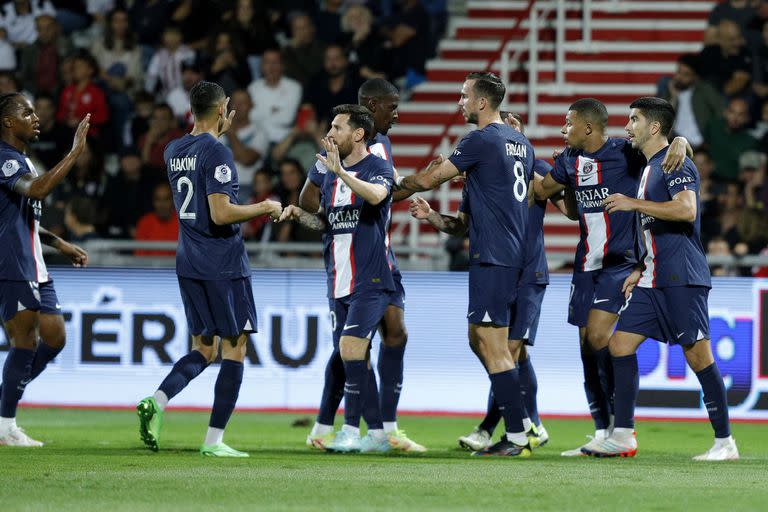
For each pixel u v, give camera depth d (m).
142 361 38.75
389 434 26.16
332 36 54.47
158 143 49.28
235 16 54.19
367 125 24.42
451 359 38.28
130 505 16.66
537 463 22.92
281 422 35.19
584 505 17.11
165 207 45.38
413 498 17.64
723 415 24.56
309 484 19.08
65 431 30.95
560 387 37.81
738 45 51.50
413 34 55.41
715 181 47.72
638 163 25.20
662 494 18.41
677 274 24.31
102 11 57.66
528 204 24.83
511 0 59.09
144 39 54.91
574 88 54.41
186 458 23.08
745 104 49.75
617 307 25.44
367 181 24.19
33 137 25.64
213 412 23.94
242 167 50.00
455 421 36.56
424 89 55.56
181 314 38.75
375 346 38.09
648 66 55.47
